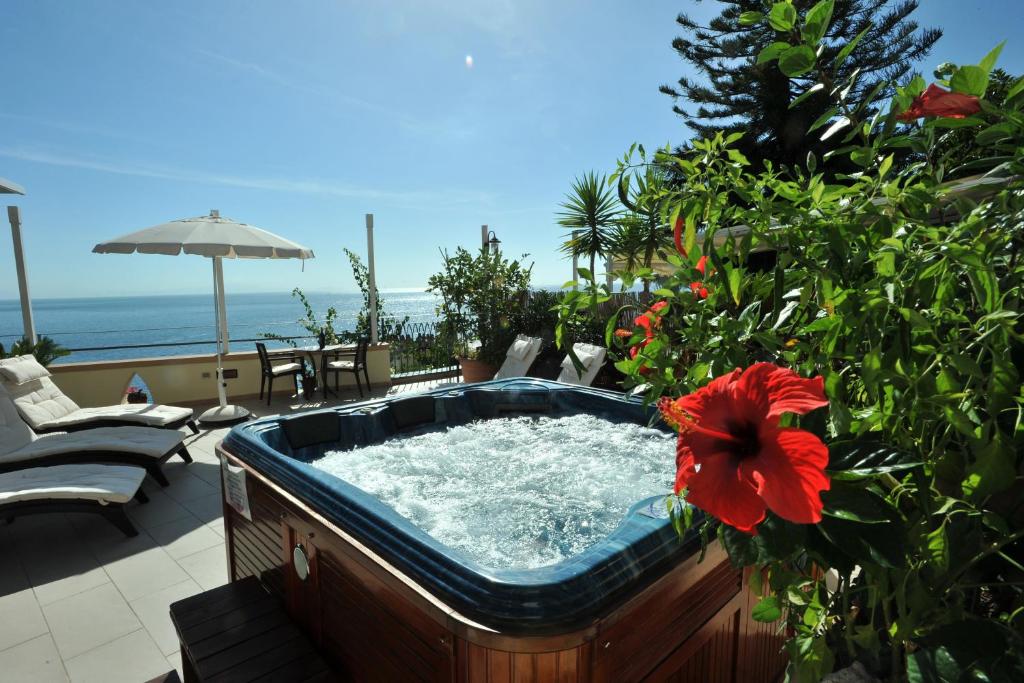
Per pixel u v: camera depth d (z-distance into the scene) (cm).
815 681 86
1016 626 67
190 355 669
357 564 164
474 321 797
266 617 200
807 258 76
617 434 384
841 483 62
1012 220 73
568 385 445
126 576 276
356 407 383
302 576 193
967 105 70
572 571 135
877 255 67
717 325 84
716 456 61
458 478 312
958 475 76
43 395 455
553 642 122
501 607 127
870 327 70
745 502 57
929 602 73
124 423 452
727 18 1105
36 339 589
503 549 232
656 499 178
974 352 75
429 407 418
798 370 77
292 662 175
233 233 513
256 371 696
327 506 186
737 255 86
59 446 365
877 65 967
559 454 349
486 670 126
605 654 129
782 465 55
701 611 162
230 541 258
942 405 62
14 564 287
